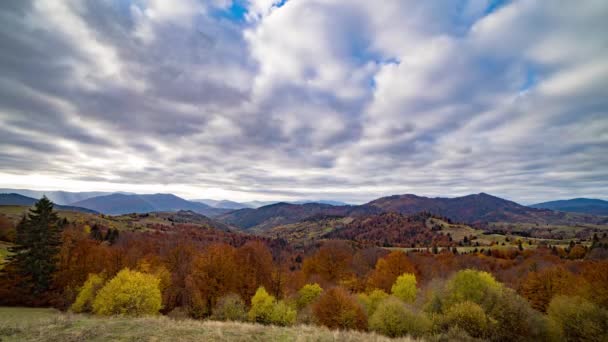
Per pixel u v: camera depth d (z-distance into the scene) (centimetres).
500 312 2978
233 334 1575
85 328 1469
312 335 1611
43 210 4925
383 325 3119
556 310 3412
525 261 8225
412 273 7244
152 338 1373
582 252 11038
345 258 8725
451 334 2778
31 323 1555
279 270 6738
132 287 3145
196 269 5231
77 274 5219
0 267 4881
